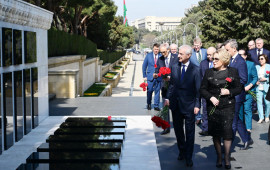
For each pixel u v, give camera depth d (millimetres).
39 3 22188
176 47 8594
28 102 7523
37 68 8250
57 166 4973
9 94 6359
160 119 5836
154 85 10938
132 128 8023
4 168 5160
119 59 77688
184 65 5949
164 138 7742
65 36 22531
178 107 5965
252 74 7504
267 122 9531
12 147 6352
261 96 9398
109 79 36531
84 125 7664
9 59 6367
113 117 8805
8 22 6352
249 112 7871
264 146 7102
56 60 16812
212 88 5688
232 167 5770
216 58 5621
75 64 21359
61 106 11914
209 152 6672
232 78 5594
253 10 41344
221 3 43969
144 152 6137
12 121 6504
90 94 22734
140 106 11836
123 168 5289
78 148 5793
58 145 6000
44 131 7637
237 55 6641
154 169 5250
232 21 42656
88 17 49406
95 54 38781
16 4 6391
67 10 38281
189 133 5871
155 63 10828
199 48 8945
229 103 5602
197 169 5688
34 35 7988
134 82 43125
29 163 5074
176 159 6246
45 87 9125
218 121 5648
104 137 6602
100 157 5312
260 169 5664
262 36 40406
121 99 13844
